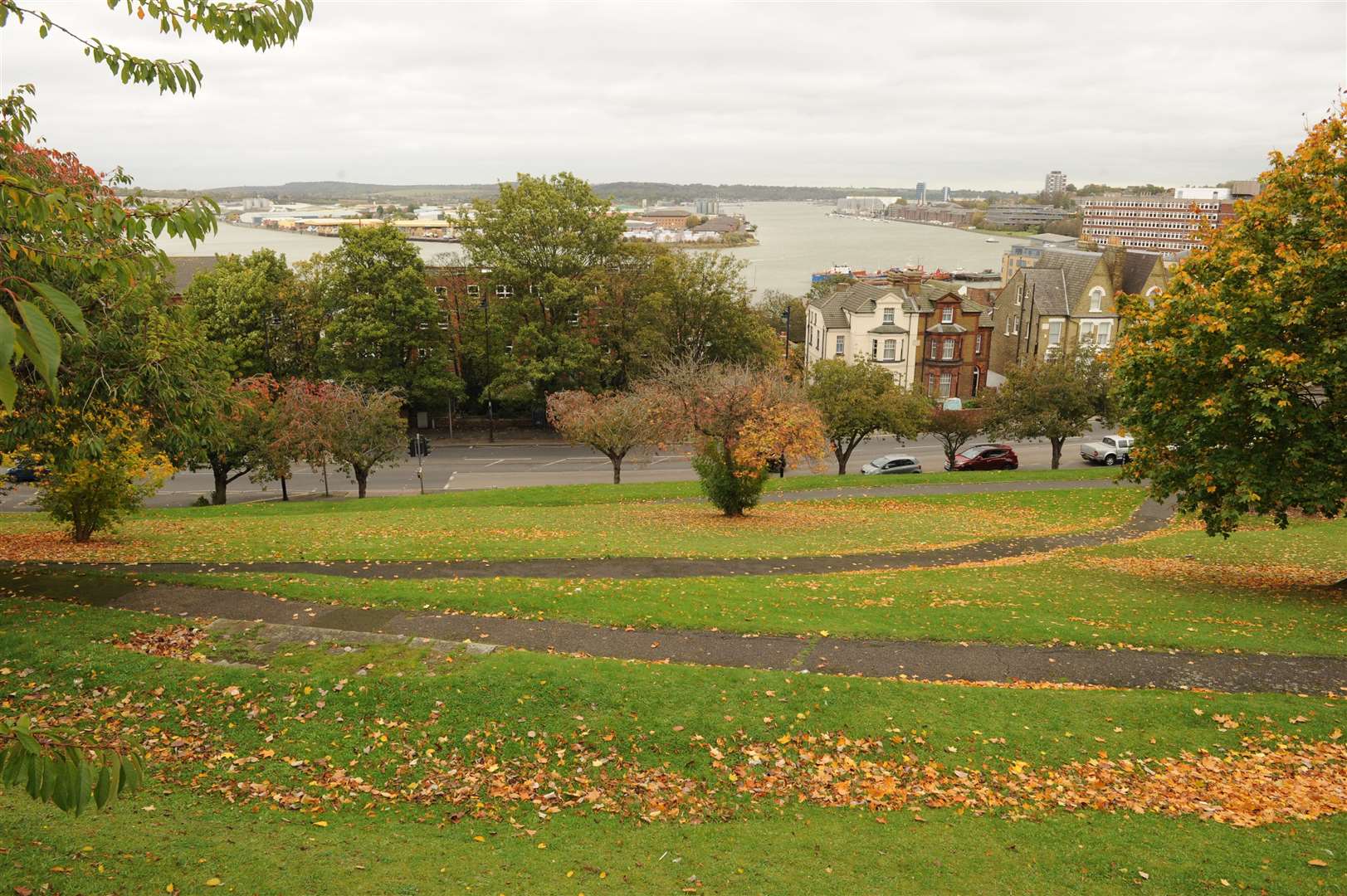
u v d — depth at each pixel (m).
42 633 14.27
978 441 58.38
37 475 22.72
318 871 8.86
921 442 59.28
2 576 17.78
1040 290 67.88
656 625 16.42
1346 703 13.62
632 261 61.84
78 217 7.46
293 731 11.95
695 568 21.73
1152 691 14.06
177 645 14.31
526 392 54.38
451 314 64.00
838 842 9.91
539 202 57.06
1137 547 27.30
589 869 9.22
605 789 11.04
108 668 13.19
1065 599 19.23
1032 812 10.63
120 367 15.55
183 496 42.88
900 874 9.27
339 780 10.96
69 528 25.16
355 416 37.84
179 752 11.35
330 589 17.55
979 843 9.92
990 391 58.62
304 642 14.60
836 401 44.81
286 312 54.00
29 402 14.92
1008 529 30.27
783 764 11.66
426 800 10.66
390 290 52.97
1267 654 15.75
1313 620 17.73
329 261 55.53
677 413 33.62
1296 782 11.35
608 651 15.07
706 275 57.53
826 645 15.74
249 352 52.53
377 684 13.09
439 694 12.91
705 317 57.88
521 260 57.72
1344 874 9.20
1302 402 18.95
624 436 38.78
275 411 37.09
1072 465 50.78
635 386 44.81
